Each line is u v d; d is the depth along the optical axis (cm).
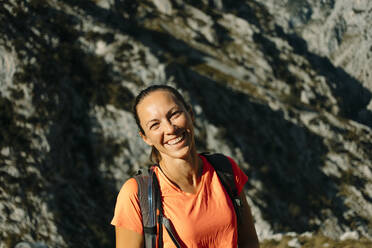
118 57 6588
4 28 5950
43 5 6600
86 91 6050
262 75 8212
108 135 5853
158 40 7950
